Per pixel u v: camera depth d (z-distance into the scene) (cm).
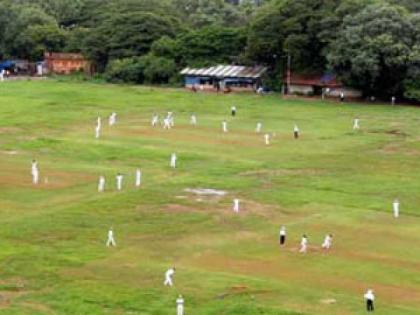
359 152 8238
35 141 8375
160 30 15988
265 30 13700
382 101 12769
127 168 7281
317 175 7131
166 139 8738
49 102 11244
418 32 12462
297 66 13650
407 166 7600
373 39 12338
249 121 10162
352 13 13050
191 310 3788
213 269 4509
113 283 4175
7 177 6769
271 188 6594
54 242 4903
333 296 4059
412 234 5356
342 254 4869
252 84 14062
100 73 16125
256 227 5441
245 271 4491
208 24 18300
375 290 4200
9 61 17638
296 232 5338
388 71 12525
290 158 7888
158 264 4556
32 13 18288
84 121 9794
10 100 11312
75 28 18350
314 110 11331
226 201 6119
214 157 7844
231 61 15050
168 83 14775
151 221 5484
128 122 9844
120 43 15900
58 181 6688
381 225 5566
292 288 4178
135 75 14912
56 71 16750
